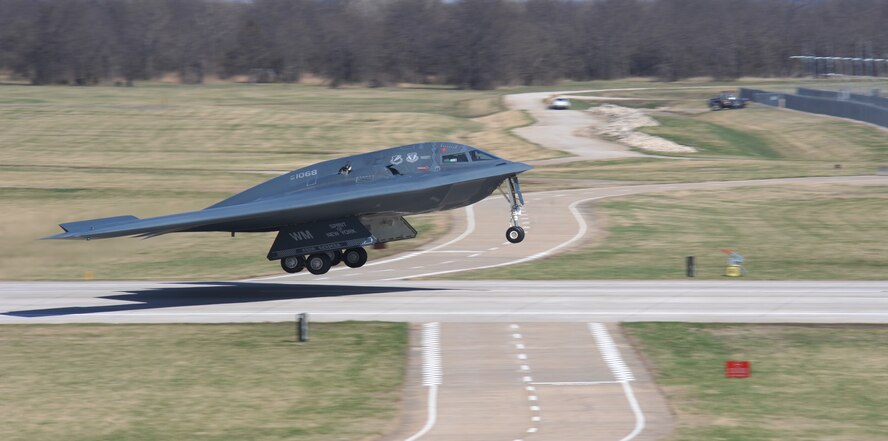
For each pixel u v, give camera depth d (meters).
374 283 154.88
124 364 103.75
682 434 81.38
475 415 86.81
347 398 91.88
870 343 109.75
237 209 133.38
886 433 81.69
